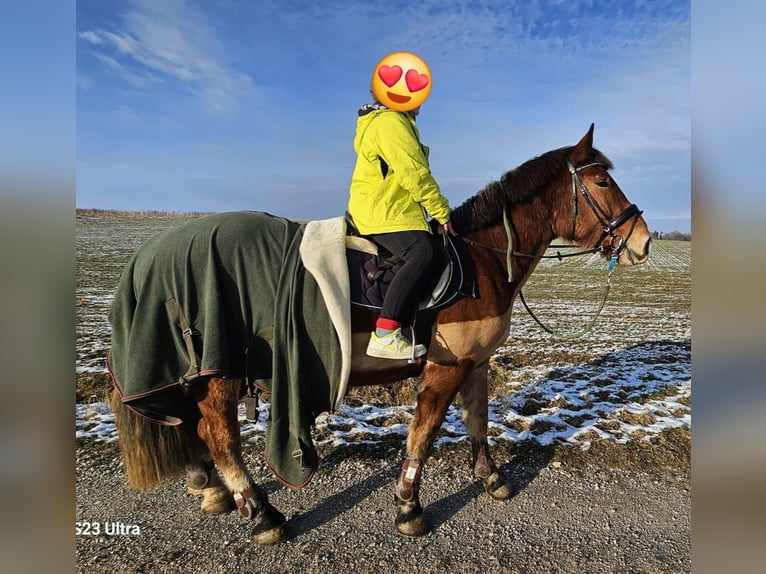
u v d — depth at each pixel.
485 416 3.22
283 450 2.44
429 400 2.75
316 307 2.42
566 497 3.22
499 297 2.78
